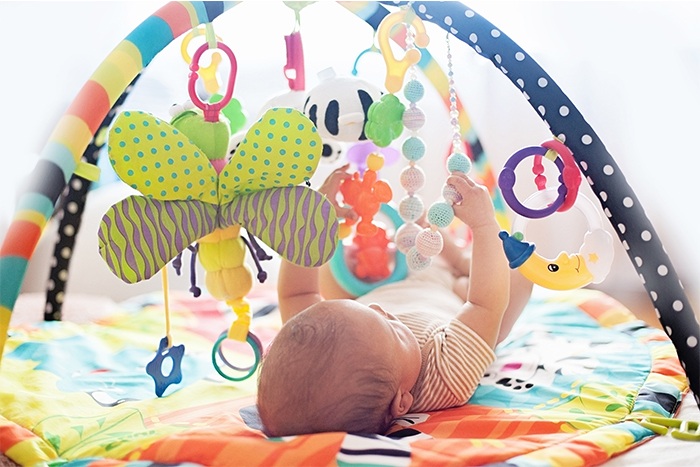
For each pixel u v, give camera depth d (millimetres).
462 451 825
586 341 1322
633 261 1008
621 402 1027
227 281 1078
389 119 1078
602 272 1037
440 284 1402
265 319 1611
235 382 1192
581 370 1167
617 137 2055
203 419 995
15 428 928
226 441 835
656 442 904
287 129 947
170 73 2010
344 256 1366
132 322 1541
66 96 2041
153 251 948
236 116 1211
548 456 821
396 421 1013
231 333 1118
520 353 1264
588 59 2059
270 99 1150
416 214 1134
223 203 980
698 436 902
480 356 1074
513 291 1307
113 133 919
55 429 953
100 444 896
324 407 889
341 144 1196
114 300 2217
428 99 2152
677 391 1071
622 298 2176
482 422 958
